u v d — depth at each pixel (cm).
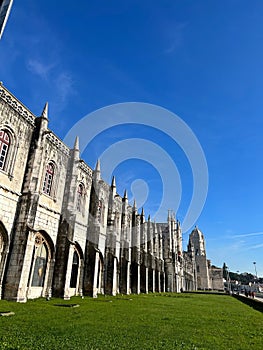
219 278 14250
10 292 2319
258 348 1144
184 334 1376
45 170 3014
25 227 2500
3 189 2444
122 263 5041
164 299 4128
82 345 1051
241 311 2800
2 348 953
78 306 2353
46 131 2933
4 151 2547
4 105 2536
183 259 10750
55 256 3072
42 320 1537
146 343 1138
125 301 3259
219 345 1170
